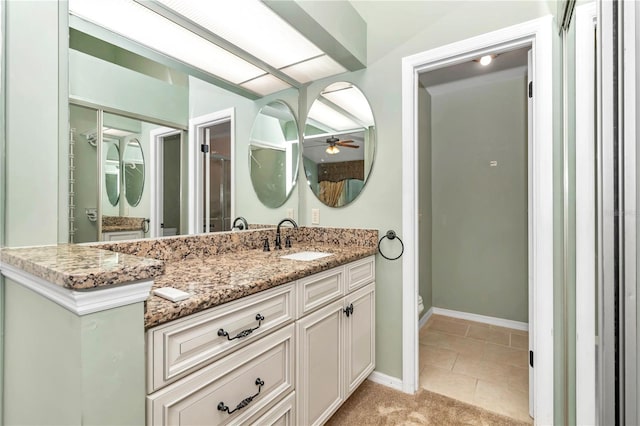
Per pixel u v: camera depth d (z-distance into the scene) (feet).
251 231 6.08
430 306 10.87
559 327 4.76
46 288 2.23
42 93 3.33
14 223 3.08
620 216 2.08
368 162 6.50
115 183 4.09
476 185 10.27
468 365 7.22
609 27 2.19
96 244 3.84
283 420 3.88
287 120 7.11
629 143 1.95
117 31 4.19
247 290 3.27
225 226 5.75
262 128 6.54
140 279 2.15
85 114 3.78
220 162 5.67
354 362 5.57
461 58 5.61
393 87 6.21
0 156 3.02
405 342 6.11
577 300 3.72
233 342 3.18
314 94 7.22
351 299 5.49
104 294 1.98
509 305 9.73
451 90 10.65
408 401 5.82
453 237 10.69
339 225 6.87
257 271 3.96
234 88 6.00
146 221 4.47
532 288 5.13
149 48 4.59
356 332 5.65
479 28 5.35
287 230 6.98
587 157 3.21
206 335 2.90
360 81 6.59
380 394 6.04
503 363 7.30
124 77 4.25
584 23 3.19
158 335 2.49
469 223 10.39
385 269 6.35
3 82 3.05
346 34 5.80
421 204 9.70
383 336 6.39
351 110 6.70
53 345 2.23
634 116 1.88
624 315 2.05
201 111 5.37
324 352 4.71
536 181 4.91
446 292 10.84
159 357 2.50
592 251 3.08
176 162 4.94
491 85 10.00
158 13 4.36
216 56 5.49
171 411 2.59
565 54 4.33
